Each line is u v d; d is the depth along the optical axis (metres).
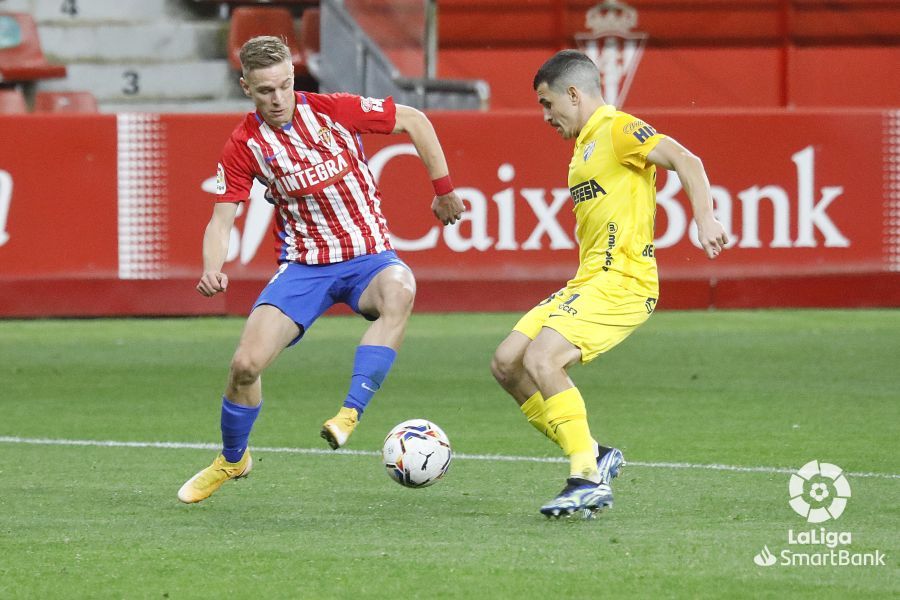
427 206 43.97
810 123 44.72
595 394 31.09
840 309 45.41
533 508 19.62
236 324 42.94
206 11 62.12
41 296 43.41
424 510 19.55
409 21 56.69
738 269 45.00
